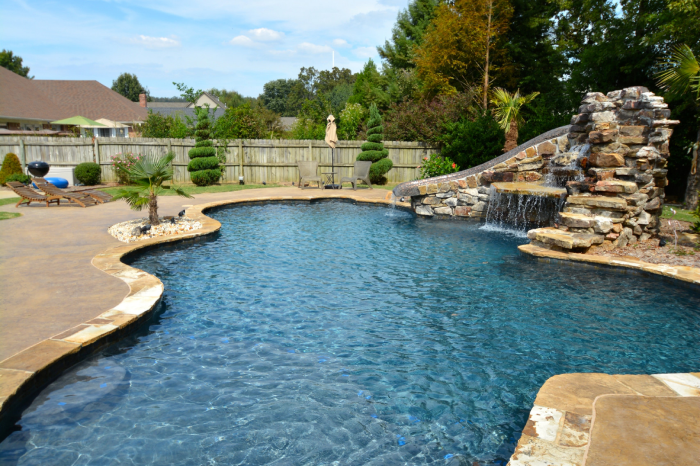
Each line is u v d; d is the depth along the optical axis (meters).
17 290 5.15
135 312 4.52
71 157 17.28
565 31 23.52
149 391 3.49
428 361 4.08
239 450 2.84
